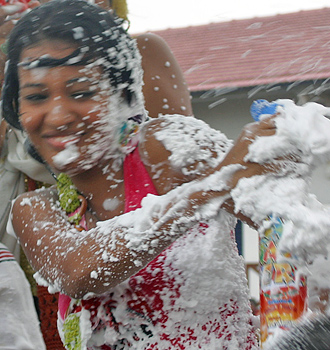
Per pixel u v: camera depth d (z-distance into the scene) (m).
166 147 1.50
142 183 1.50
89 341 1.52
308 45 6.60
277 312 1.17
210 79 6.37
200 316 1.49
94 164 1.47
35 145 1.48
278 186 1.17
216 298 1.50
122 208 1.51
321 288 1.46
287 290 1.17
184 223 1.26
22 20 1.47
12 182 2.42
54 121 1.41
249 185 1.19
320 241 1.13
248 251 6.33
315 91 2.84
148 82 1.99
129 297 1.49
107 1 2.16
